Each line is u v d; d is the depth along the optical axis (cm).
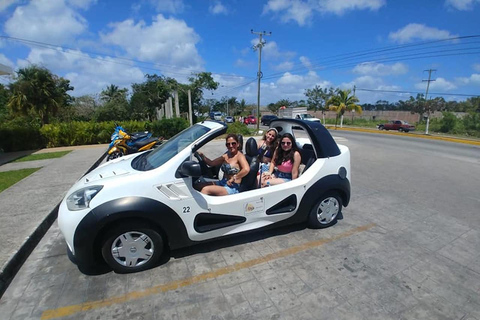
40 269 272
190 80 4469
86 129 1300
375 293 238
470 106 4834
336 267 277
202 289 243
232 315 213
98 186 250
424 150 1246
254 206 302
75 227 238
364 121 4225
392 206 457
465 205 466
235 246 316
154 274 263
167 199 258
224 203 285
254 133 2019
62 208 255
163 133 1572
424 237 344
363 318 210
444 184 607
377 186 584
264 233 349
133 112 3484
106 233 247
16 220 362
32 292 238
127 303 225
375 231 359
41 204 425
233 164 312
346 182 361
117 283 250
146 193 251
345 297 233
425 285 250
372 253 304
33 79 2041
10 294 236
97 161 828
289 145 350
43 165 763
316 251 307
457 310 219
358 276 262
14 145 1118
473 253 307
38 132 1192
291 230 357
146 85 3988
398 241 333
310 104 4844
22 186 526
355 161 899
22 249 293
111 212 238
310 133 354
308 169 347
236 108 7225
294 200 329
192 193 270
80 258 246
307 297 233
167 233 264
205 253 300
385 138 1902
